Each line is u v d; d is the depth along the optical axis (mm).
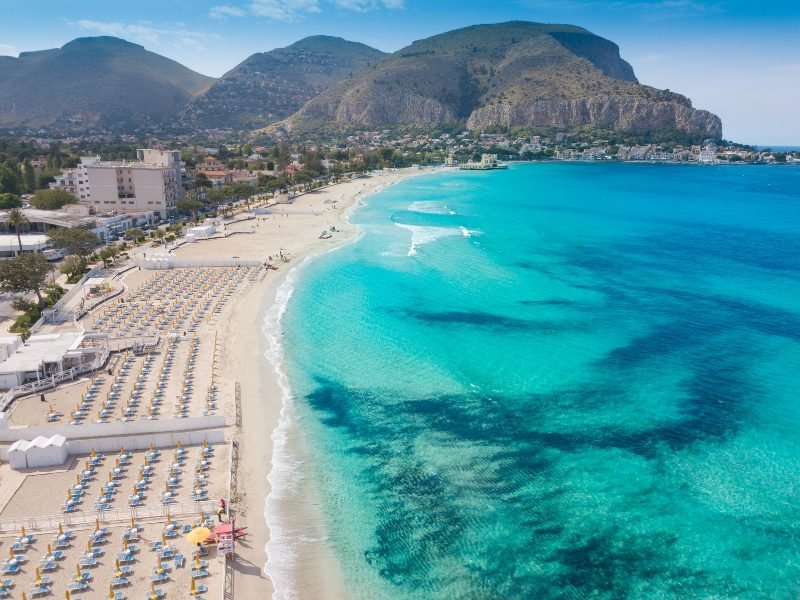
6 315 90812
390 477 52812
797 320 93875
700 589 40188
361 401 66750
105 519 44938
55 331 84625
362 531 46031
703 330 89312
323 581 41094
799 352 80375
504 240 161250
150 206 178250
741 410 64375
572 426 61375
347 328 90125
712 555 43156
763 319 94438
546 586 40750
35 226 142500
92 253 130875
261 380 71438
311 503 49125
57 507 46219
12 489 48406
